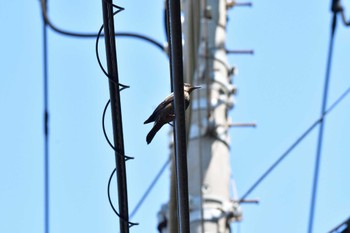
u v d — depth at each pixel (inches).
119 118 429.1
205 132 666.8
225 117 687.1
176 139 390.0
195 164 654.5
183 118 383.6
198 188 644.1
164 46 645.9
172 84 396.2
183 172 393.7
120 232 462.0
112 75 418.6
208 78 695.7
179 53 370.9
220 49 722.2
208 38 725.3
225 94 696.4
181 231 404.5
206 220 629.6
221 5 743.7
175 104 382.3
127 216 457.4
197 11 689.0
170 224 558.9
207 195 643.5
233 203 647.1
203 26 723.4
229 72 719.7
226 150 673.0
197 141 663.1
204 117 673.6
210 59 711.7
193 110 678.5
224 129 675.4
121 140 436.1
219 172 655.8
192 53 662.5
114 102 426.3
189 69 657.6
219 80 697.6
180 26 365.7
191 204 636.1
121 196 451.8
